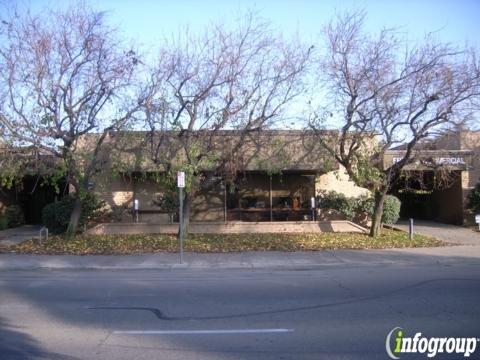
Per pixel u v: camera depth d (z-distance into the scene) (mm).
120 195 23875
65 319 7883
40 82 16328
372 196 22891
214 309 8500
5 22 16156
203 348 6180
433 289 10062
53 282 11891
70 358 5832
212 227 21797
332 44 25641
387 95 16797
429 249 16688
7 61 16172
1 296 10039
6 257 16031
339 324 7320
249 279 12008
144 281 11906
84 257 15914
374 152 18312
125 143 18328
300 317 7805
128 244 18250
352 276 12188
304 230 21938
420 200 29422
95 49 16906
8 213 25703
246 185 24312
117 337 6758
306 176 24234
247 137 18594
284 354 5902
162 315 8094
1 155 16891
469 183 24328
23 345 6406
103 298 9688
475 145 20391
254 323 7449
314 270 13617
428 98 16375
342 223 22047
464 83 16469
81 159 18344
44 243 18562
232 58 17031
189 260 15156
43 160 17891
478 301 8844
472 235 20422
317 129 18531
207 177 19906
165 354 5941
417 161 19234
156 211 23891
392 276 12000
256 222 22031
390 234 20578
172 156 18141
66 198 21781
